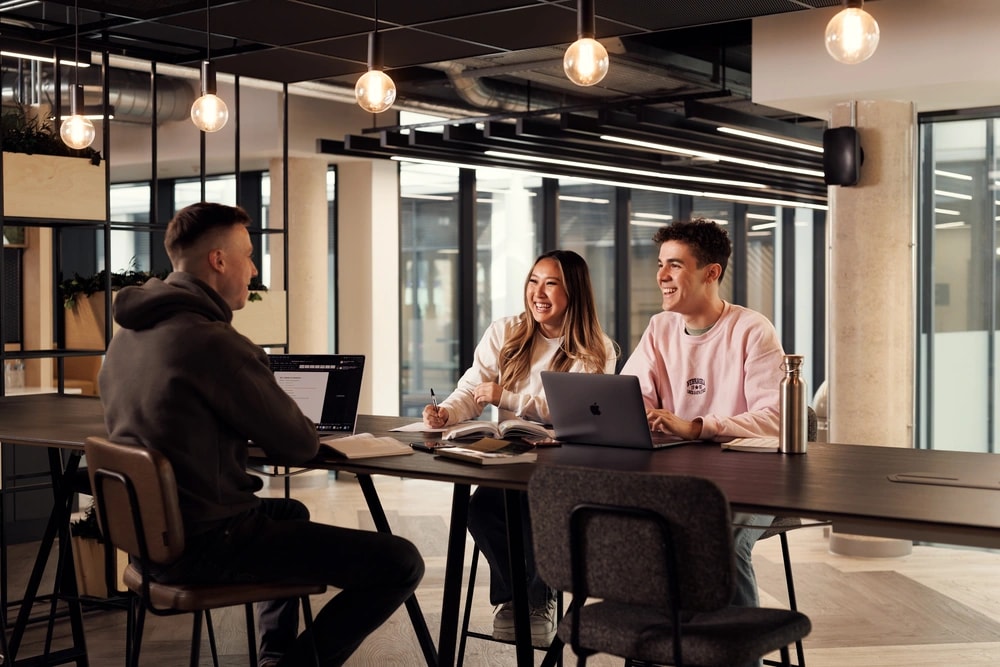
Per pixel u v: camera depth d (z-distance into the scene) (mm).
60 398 4586
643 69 7145
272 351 9094
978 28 5344
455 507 3047
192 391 2785
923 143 6613
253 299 6336
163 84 8680
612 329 11375
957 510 2188
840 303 6090
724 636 2225
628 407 3053
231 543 2822
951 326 6602
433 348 10078
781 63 5871
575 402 3166
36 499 6504
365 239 9523
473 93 7645
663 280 3576
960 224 6551
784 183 10672
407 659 4227
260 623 3629
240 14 5352
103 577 4977
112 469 2773
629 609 2432
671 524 2123
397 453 3025
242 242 3068
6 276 6820
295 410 2904
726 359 3545
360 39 5820
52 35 5746
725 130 7129
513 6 5199
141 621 2875
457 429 3330
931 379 6684
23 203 4992
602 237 11250
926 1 5457
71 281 5414
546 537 2305
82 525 4992
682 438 3240
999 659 4246
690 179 10055
